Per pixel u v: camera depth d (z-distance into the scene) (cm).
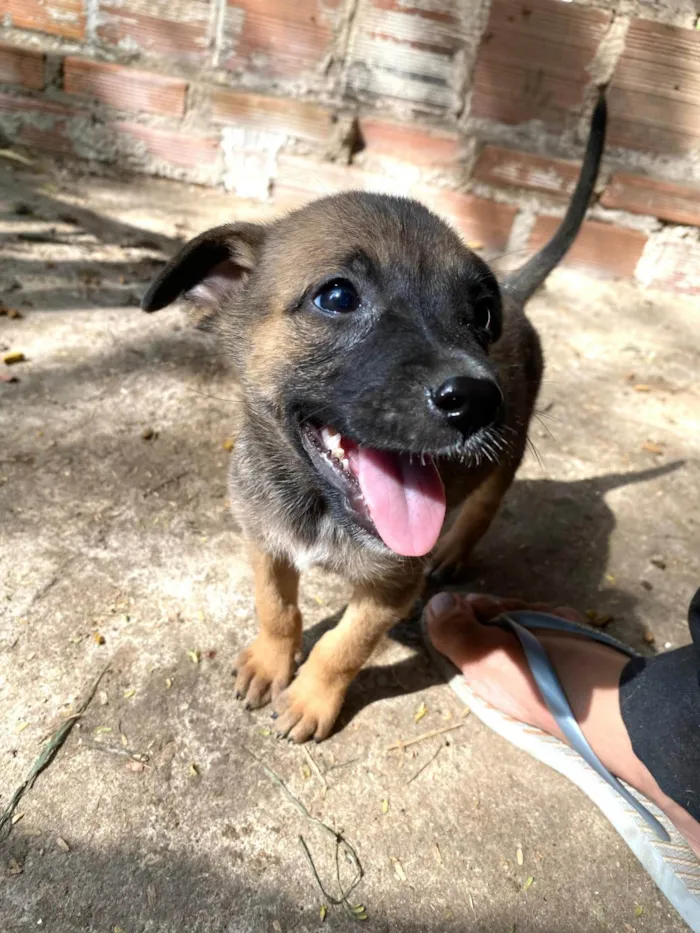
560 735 51
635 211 116
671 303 118
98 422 71
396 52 110
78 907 39
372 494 44
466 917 42
